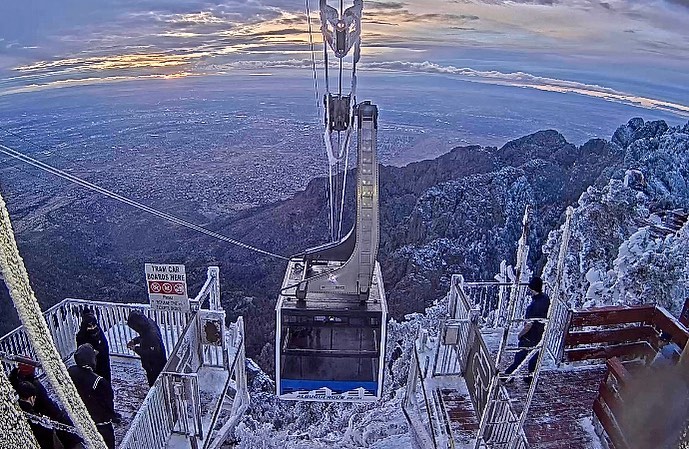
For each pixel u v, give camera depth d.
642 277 9.38
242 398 7.36
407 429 8.09
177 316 6.71
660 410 3.33
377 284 7.43
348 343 6.91
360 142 6.35
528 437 5.15
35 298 1.09
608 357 6.16
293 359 6.96
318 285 6.97
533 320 5.38
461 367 6.28
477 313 6.05
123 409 5.93
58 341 6.43
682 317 6.14
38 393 3.44
